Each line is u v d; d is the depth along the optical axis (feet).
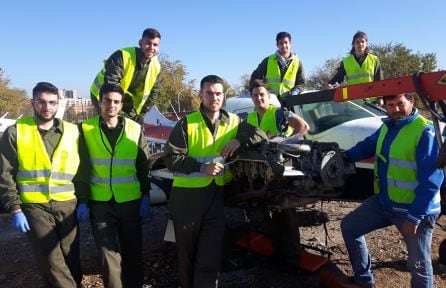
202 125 11.16
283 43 19.40
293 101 12.58
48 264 11.02
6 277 14.51
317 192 11.02
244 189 12.03
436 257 14.43
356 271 11.77
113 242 11.26
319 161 10.96
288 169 10.46
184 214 11.11
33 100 10.66
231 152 10.84
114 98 11.25
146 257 15.85
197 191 11.09
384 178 11.02
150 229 19.34
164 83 83.51
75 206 11.34
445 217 18.92
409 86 9.64
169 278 13.96
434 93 9.22
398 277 13.16
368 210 11.52
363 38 21.29
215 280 11.06
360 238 11.67
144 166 12.14
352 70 21.79
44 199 10.84
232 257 14.97
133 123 12.03
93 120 11.69
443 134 11.75
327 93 11.52
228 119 11.56
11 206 10.52
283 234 13.73
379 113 18.53
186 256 11.47
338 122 18.03
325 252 14.32
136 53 15.49
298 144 10.78
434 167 9.93
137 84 15.90
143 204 12.08
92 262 15.53
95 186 11.44
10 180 10.61
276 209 11.63
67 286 11.18
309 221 19.10
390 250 15.23
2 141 10.72
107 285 11.05
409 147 10.29
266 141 11.09
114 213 11.48
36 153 10.77
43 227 10.92
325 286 12.62
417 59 111.45
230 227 15.80
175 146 11.05
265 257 14.48
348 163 11.88
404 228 10.33
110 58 15.53
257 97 13.70
